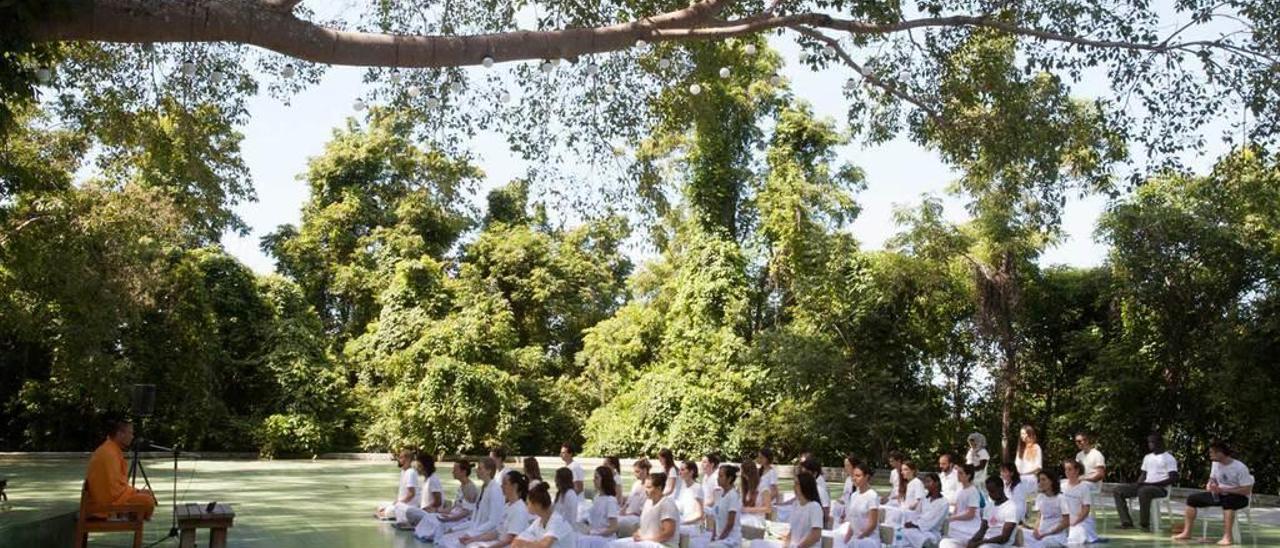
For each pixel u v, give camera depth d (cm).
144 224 2075
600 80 1386
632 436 2606
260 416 2817
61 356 2256
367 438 2838
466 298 3081
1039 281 2306
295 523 1252
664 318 2961
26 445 2631
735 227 2872
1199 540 1237
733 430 2469
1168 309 1936
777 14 1213
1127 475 2100
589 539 967
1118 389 1967
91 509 852
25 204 1811
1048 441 2339
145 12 812
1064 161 1312
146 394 1077
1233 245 1825
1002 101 1208
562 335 3438
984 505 1095
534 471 1080
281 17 869
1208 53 1112
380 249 3347
